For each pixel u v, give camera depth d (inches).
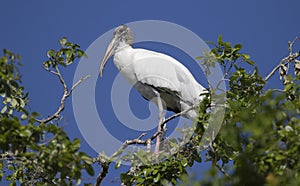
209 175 351.9
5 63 427.2
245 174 364.8
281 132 392.5
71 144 396.2
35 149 397.4
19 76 430.9
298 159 385.7
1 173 447.5
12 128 402.0
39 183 457.7
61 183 409.1
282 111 399.9
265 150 383.9
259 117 387.5
